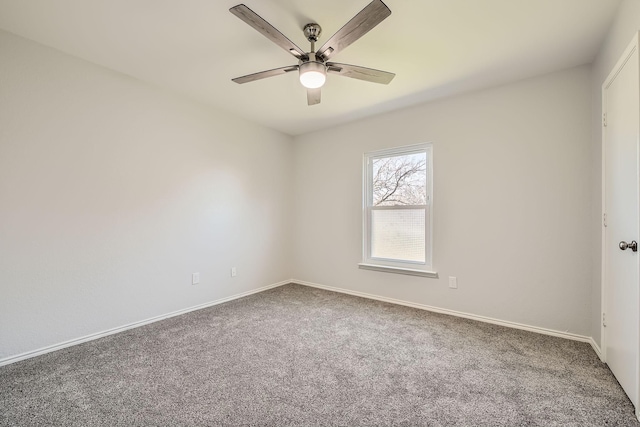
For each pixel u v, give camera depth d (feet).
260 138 12.71
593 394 5.36
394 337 7.90
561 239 7.88
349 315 9.62
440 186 9.88
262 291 12.66
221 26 6.19
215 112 10.86
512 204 8.59
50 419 4.73
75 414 4.85
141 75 8.43
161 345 7.41
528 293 8.36
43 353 6.90
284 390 5.53
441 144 9.88
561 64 7.61
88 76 7.65
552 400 5.20
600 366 6.32
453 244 9.63
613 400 5.18
